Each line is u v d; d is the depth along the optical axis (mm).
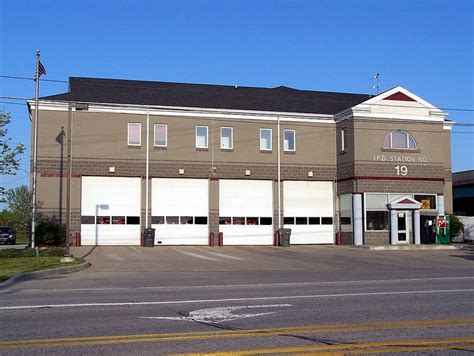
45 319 10164
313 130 39500
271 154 38625
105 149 35594
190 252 31516
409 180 37875
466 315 10586
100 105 35594
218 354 7441
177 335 8703
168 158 36688
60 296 13719
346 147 38312
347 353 7512
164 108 36719
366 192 37000
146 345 7992
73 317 10391
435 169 38500
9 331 9016
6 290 15180
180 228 36656
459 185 52344
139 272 21516
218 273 21297
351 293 14078
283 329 9195
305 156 39219
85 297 13469
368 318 10258
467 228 42062
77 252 30062
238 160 37969
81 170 35094
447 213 40312
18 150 29391
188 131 37219
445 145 41188
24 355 7387
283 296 13492
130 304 12094
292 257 29312
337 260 27828
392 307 11586
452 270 22516
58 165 34750
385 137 37719
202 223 37031
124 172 35844
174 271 22109
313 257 29422
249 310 11219
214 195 37344
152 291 14859
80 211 34875
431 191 38250
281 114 38844
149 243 34781
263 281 17750
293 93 43594
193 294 14047
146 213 36000
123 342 8188
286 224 38531
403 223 37469
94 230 35156
